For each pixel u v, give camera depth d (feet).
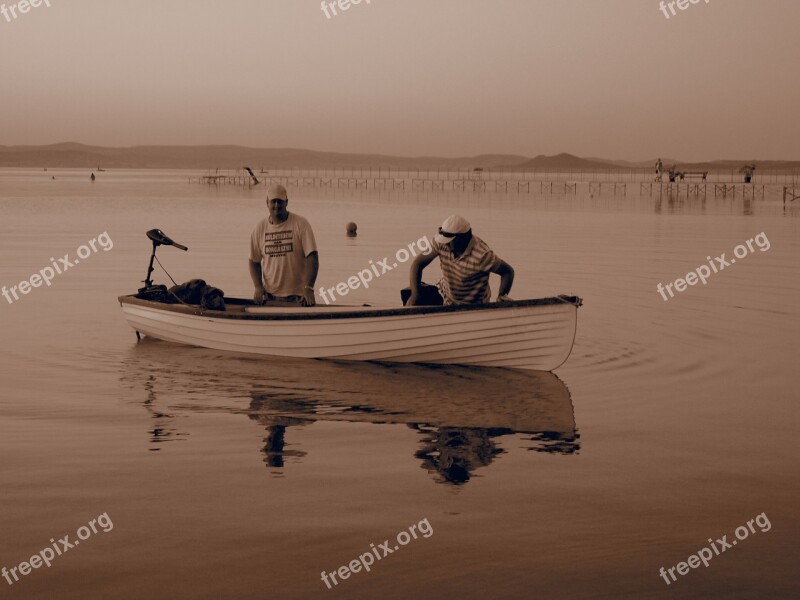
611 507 19.54
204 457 22.82
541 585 15.87
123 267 63.41
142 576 16.12
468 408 27.96
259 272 38.99
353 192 280.31
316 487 20.67
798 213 148.05
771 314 45.01
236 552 17.11
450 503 19.72
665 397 29.30
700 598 15.46
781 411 27.55
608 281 57.26
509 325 32.99
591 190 304.91
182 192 254.68
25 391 29.53
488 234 98.27
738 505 19.70
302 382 31.53
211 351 36.94
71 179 436.35
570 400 28.96
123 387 30.30
